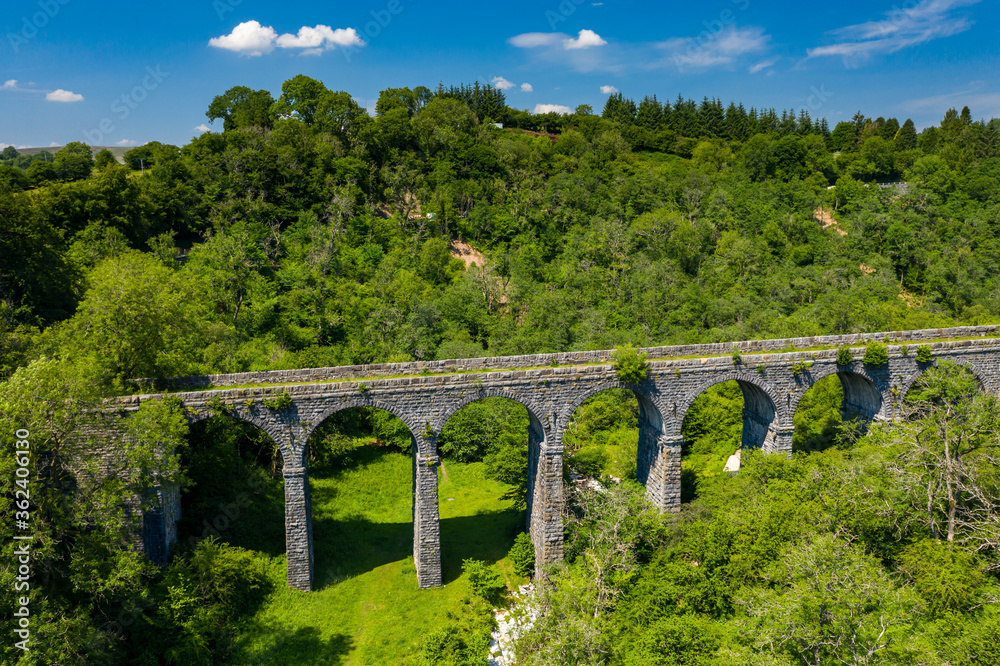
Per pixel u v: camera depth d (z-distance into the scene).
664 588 38.03
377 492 58.62
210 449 47.72
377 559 47.00
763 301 91.69
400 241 102.69
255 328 76.44
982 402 38.50
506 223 111.31
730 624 34.81
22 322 51.88
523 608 41.09
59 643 28.14
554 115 189.25
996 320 82.19
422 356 76.38
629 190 122.88
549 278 99.00
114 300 42.19
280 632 38.81
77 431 34.97
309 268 87.69
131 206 86.88
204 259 82.00
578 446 61.69
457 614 40.50
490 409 68.62
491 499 57.91
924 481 38.19
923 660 27.30
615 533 41.25
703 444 62.62
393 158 123.44
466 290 90.38
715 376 45.69
